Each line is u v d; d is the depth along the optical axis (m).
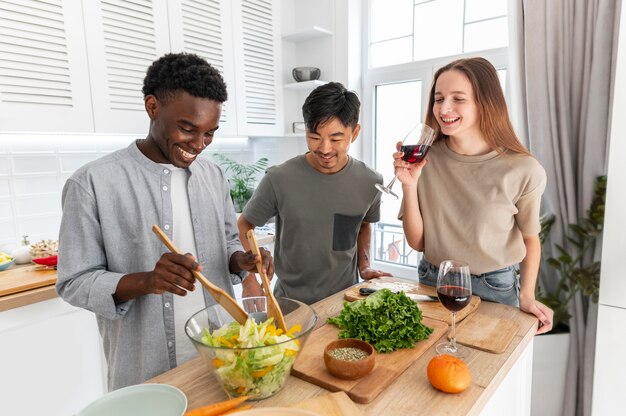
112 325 1.05
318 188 1.50
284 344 0.73
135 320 1.03
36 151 2.12
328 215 1.51
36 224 2.15
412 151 1.24
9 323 1.62
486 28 2.32
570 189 1.85
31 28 1.72
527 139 1.98
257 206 1.58
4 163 2.01
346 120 1.32
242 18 2.56
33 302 1.64
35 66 1.75
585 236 1.83
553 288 1.98
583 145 1.83
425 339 1.01
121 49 2.03
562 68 1.82
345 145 1.38
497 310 1.24
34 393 1.72
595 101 1.75
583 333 1.91
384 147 2.86
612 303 1.59
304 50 2.96
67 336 1.82
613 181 1.54
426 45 2.58
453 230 1.37
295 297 1.58
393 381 0.85
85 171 0.97
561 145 1.86
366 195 1.53
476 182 1.31
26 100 1.74
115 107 2.04
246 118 2.65
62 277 0.94
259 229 2.73
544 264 1.98
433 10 2.51
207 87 0.92
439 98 1.29
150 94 0.96
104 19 1.95
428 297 1.27
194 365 0.93
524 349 1.05
